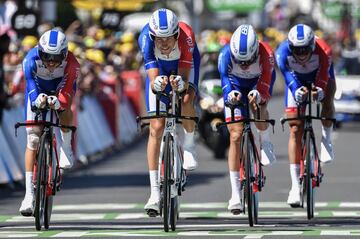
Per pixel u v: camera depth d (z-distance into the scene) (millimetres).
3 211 27859
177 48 23484
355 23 145125
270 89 24938
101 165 42500
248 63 24094
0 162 33500
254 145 24297
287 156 45219
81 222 25328
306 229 23312
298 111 25562
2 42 34312
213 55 44531
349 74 59781
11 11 45562
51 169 23484
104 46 54188
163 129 23422
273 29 114062
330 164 41438
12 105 36125
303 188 25656
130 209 28219
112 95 51344
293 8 148625
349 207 28438
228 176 37188
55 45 22859
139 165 42375
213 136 43531
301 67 25969
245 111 24469
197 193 31844
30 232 23000
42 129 23594
